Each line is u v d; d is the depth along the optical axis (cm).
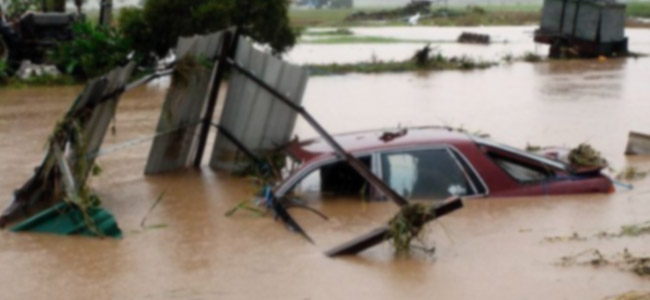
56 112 2033
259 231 966
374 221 979
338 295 766
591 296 740
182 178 1255
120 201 1123
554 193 1050
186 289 793
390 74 2955
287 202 1025
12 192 1189
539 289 762
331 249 881
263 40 2848
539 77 2819
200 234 961
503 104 2084
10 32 2711
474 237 917
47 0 3253
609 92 2333
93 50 2692
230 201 1106
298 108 1169
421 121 1806
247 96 1257
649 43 4578
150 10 2753
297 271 831
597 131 1641
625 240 896
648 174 1216
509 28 6469
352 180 1027
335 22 7494
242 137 1265
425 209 859
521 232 930
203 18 2717
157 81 2664
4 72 2638
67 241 952
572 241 895
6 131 1736
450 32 5869
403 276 808
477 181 1032
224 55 1274
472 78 2792
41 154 1472
